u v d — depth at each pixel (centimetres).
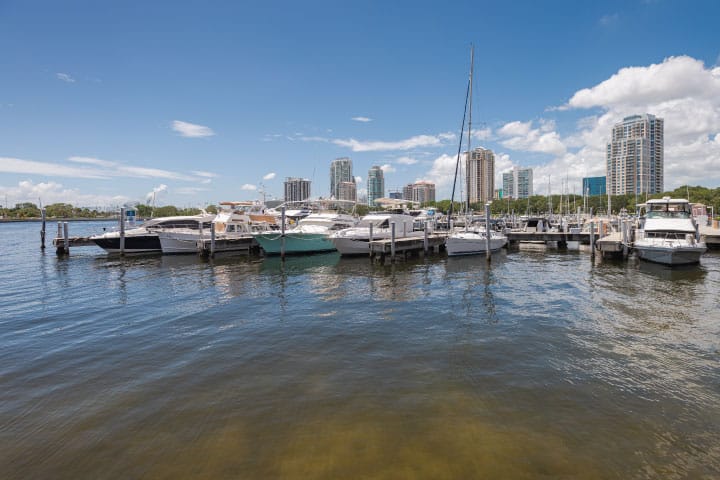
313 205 4978
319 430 653
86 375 881
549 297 1661
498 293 1761
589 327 1225
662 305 1499
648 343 1074
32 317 1377
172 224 3672
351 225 3797
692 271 2278
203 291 1831
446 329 1225
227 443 620
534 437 629
